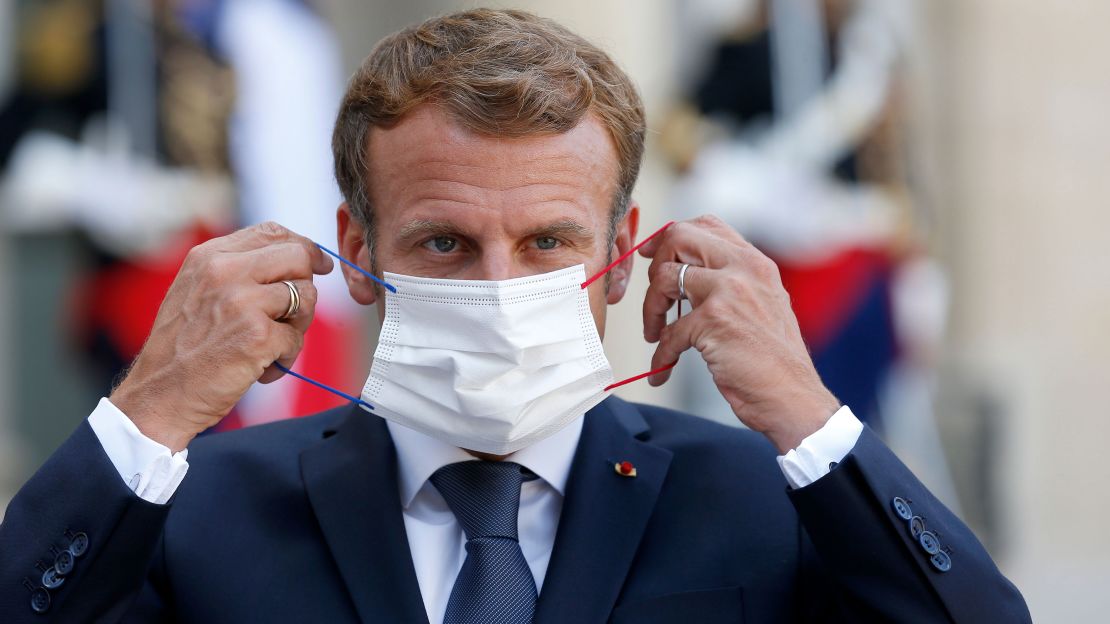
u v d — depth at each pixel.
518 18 3.51
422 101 3.33
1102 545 10.88
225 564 3.47
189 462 3.71
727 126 8.12
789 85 8.10
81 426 3.34
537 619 3.34
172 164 6.90
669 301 3.60
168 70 6.89
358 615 3.38
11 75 6.89
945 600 3.29
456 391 3.27
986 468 10.49
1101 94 10.94
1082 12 10.87
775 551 3.54
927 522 3.35
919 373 8.66
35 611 3.21
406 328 3.35
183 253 6.91
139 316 6.88
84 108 6.86
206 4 6.98
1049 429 10.78
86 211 6.86
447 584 3.47
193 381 3.32
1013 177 10.74
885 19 8.35
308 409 7.04
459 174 3.29
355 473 3.57
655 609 3.40
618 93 3.51
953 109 10.65
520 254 3.38
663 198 8.52
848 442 3.38
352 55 9.16
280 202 7.14
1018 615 3.37
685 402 8.36
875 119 8.27
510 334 3.24
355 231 3.63
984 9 10.63
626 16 8.66
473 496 3.47
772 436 3.42
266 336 3.36
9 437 7.24
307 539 3.51
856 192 8.20
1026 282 10.78
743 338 3.44
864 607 3.36
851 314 8.08
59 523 3.24
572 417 3.42
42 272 7.11
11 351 7.19
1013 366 10.66
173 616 3.50
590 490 3.53
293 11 7.26
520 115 3.26
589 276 3.42
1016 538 10.59
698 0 8.32
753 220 8.01
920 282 8.66
